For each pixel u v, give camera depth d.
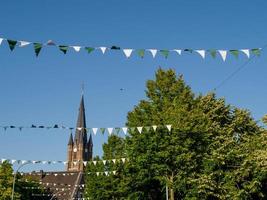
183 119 35.50
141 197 40.97
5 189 64.38
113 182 49.84
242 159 38.16
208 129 37.41
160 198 41.53
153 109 38.34
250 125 41.78
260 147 39.12
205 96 42.22
